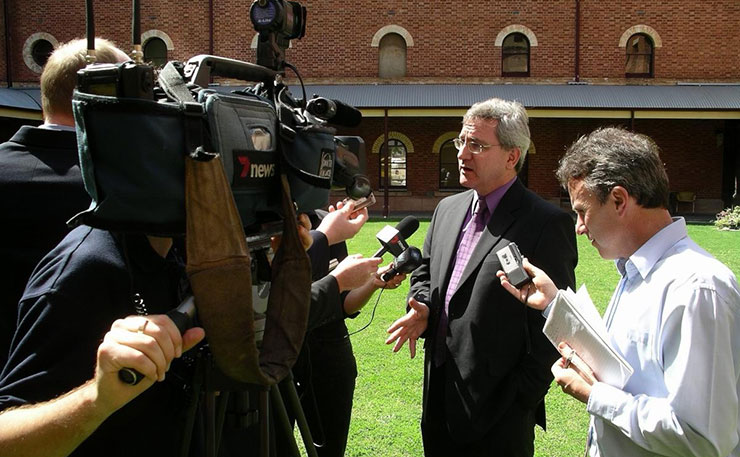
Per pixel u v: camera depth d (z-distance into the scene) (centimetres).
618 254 186
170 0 2111
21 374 119
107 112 103
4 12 2112
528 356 245
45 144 183
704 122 2056
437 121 2117
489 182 262
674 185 2077
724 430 157
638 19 2042
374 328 645
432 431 268
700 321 159
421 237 1314
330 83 2119
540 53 2081
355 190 171
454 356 251
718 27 2023
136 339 97
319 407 275
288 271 134
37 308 124
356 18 2103
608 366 175
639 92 1970
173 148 106
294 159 139
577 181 187
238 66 139
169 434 144
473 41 2089
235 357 114
